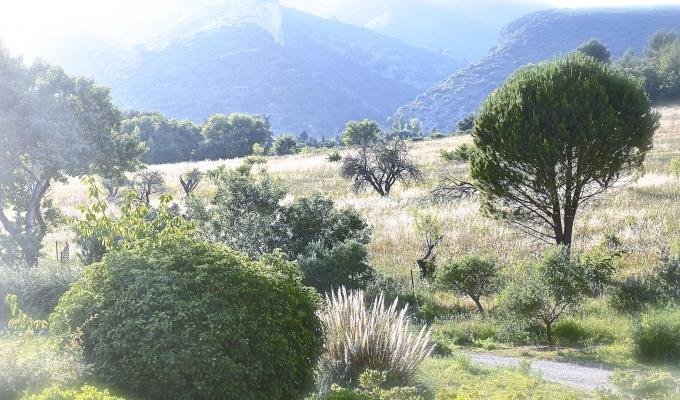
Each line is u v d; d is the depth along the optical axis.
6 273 19.41
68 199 55.44
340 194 55.03
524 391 12.90
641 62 154.88
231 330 9.65
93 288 10.30
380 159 52.06
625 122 25.30
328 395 9.63
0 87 28.81
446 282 25.45
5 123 27.80
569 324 21.83
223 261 10.46
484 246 33.78
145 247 10.76
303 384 11.07
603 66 26.47
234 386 9.45
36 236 26.95
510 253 32.38
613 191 42.91
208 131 145.38
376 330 14.08
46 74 31.06
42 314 17.94
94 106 31.45
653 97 128.12
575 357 18.67
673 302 21.52
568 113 24.78
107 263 10.39
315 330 11.70
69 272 19.50
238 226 25.70
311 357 11.33
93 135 31.42
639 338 18.14
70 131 29.39
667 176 49.38
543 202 26.73
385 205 45.88
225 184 26.25
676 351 17.59
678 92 125.56
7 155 28.81
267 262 12.26
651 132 25.77
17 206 31.25
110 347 9.44
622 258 28.94
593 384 15.05
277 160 91.38
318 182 63.12
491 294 26.39
